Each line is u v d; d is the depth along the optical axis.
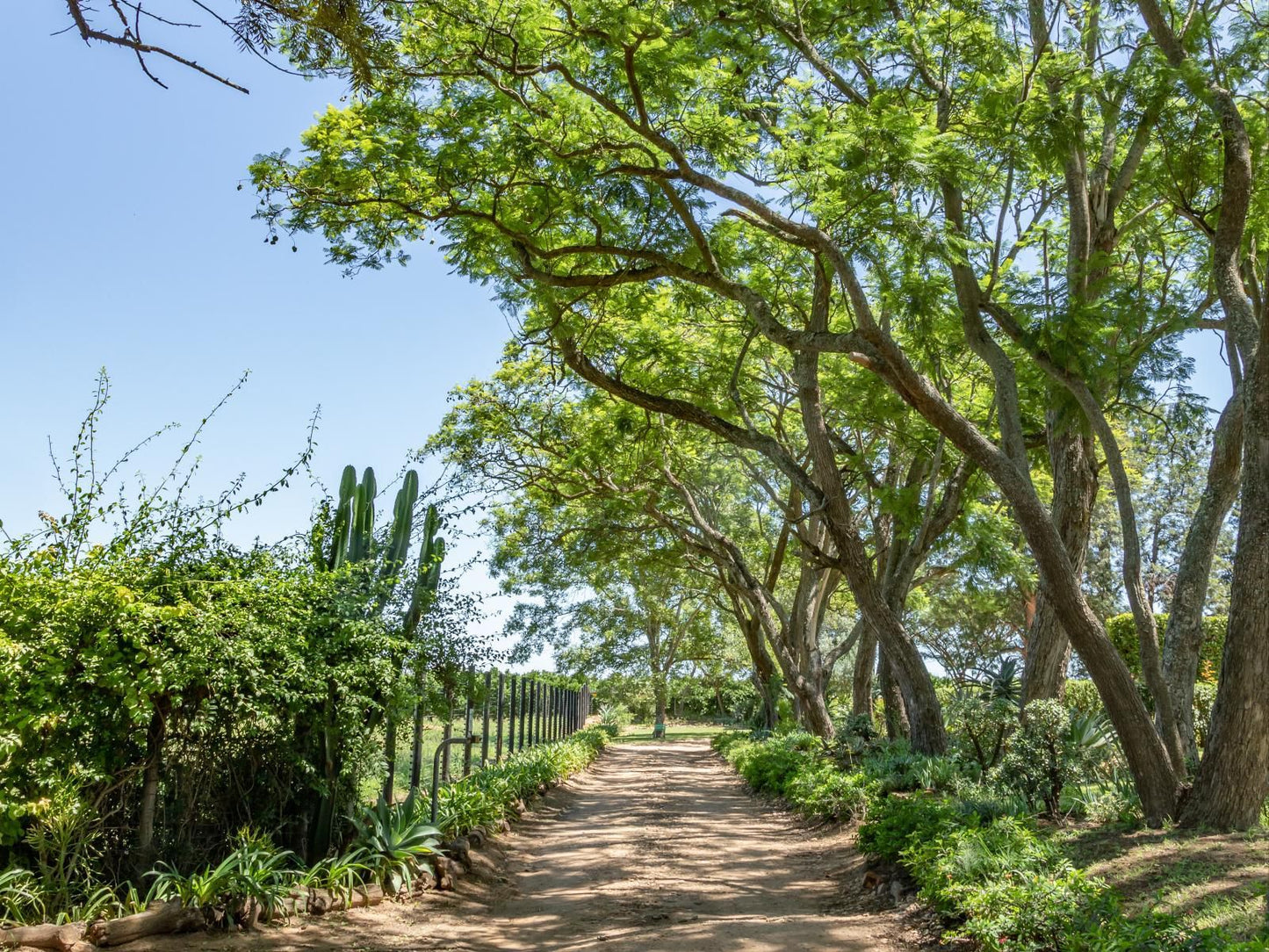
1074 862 7.20
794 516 15.23
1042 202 13.29
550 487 21.81
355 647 7.83
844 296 14.22
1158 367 11.67
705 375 16.06
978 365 15.37
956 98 11.39
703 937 6.90
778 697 30.41
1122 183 11.10
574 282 10.37
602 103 9.12
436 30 8.10
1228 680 7.69
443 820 9.44
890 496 14.25
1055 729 9.64
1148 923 4.83
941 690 18.67
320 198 9.79
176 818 7.04
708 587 32.91
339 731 7.75
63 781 5.93
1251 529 7.70
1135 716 8.30
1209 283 12.41
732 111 11.01
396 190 9.91
